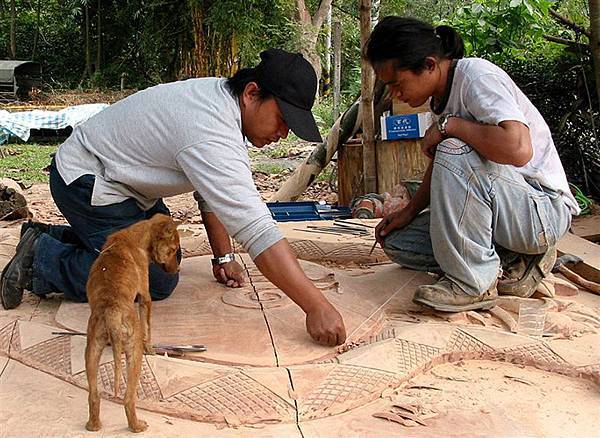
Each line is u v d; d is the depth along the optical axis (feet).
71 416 8.32
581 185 26.22
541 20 27.20
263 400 8.65
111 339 7.66
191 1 71.15
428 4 83.82
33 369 9.75
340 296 12.45
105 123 11.44
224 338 10.44
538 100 26.78
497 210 11.68
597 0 22.52
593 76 25.53
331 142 25.53
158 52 81.00
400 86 11.43
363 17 23.21
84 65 92.53
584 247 16.81
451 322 11.56
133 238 9.11
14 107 64.95
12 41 91.30
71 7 89.71
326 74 83.15
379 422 8.51
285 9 73.00
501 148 10.77
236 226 9.97
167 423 8.27
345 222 19.10
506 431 8.34
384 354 9.82
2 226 23.31
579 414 8.87
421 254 13.41
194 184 10.21
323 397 8.80
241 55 70.13
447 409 8.88
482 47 27.02
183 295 12.27
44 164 44.47
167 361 9.25
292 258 10.09
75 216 11.73
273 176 37.60
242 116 10.42
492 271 11.76
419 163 23.47
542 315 11.75
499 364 10.47
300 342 10.37
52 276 11.70
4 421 8.20
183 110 10.37
